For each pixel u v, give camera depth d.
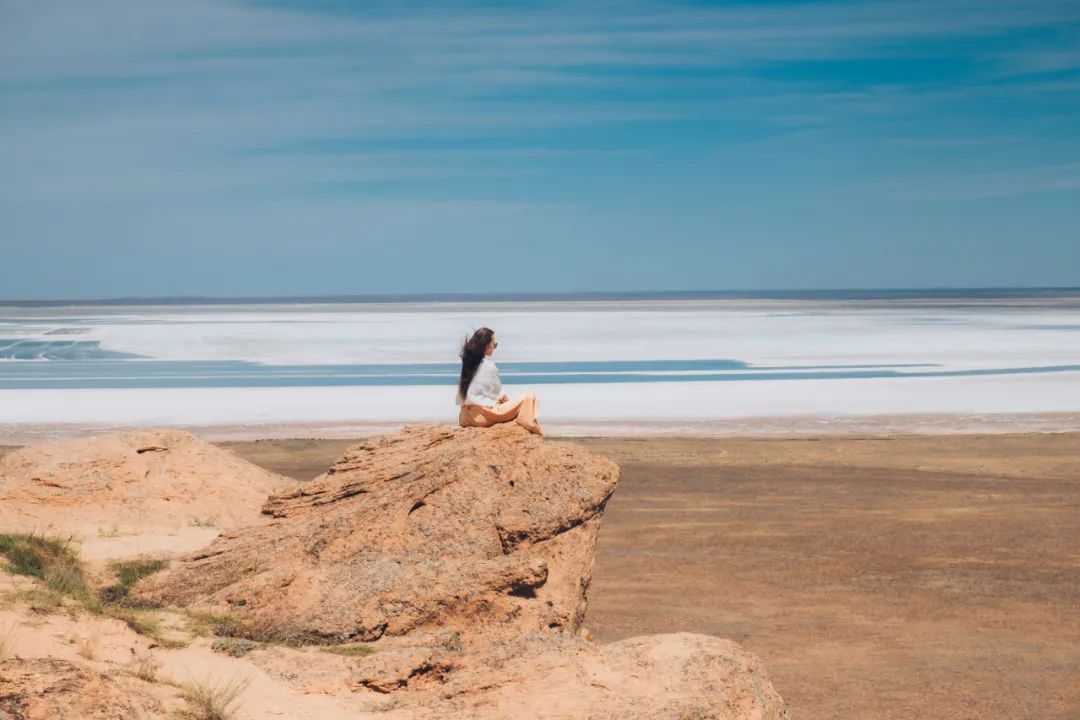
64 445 16.52
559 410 53.50
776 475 35.22
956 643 18.73
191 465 16.72
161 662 7.80
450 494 10.91
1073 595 21.55
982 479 34.44
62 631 7.70
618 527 27.61
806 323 149.25
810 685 16.75
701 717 7.72
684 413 52.44
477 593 9.73
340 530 10.80
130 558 11.69
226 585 10.49
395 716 7.50
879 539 26.23
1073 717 15.58
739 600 21.27
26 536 11.38
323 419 50.25
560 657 8.41
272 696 7.59
